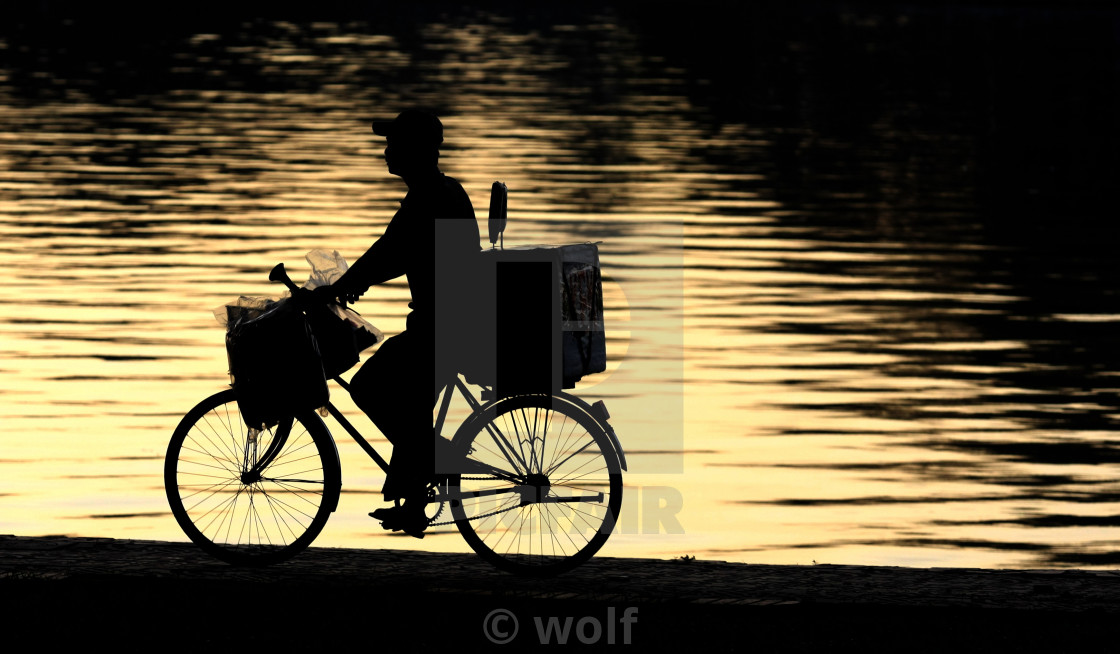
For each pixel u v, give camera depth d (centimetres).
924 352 5803
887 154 12231
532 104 14650
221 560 2550
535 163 10850
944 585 2450
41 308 6184
